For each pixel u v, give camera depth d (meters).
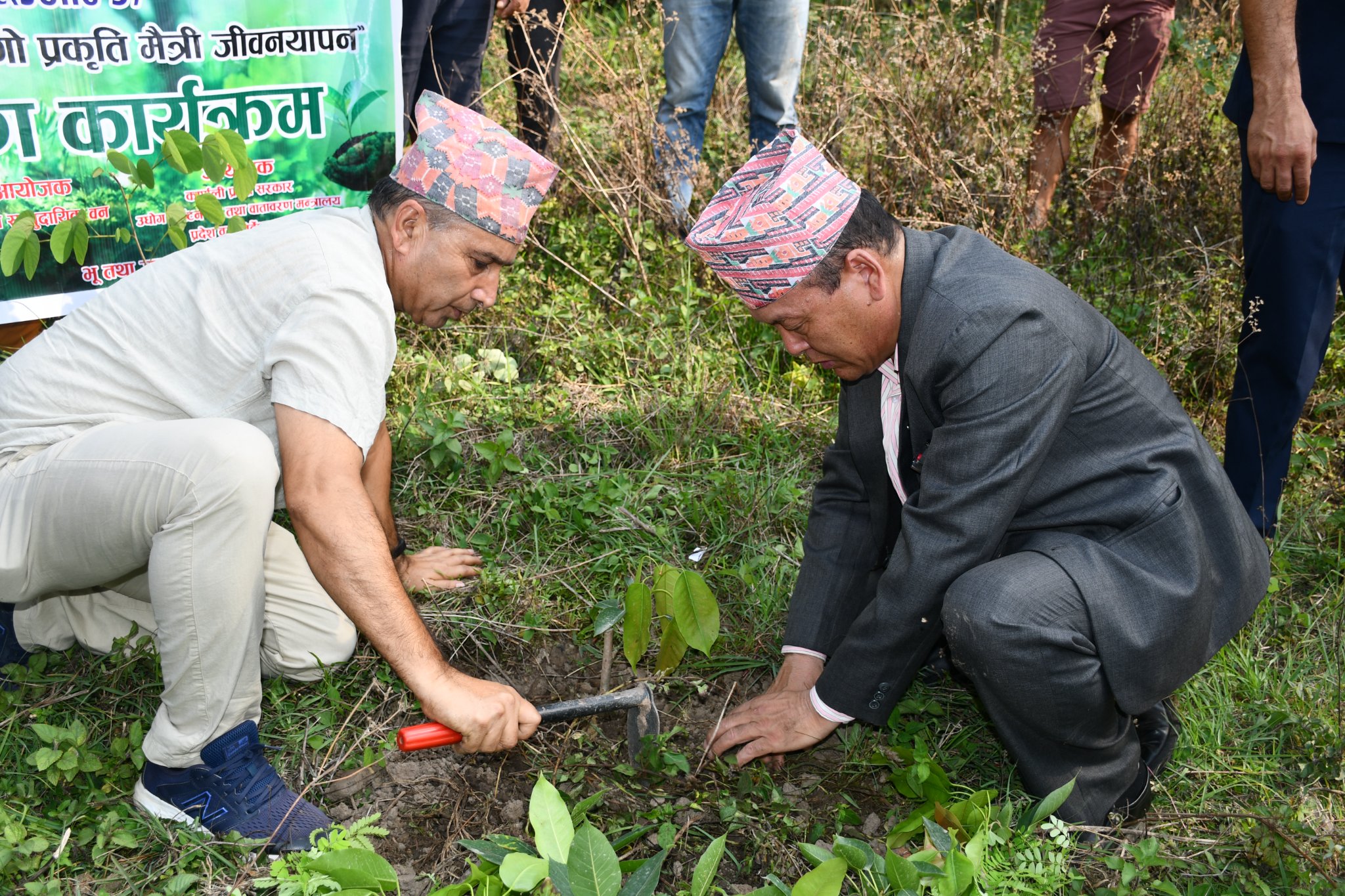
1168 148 4.45
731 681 2.58
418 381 3.52
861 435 2.26
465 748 1.93
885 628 2.08
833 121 4.42
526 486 3.12
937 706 2.41
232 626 1.93
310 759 2.24
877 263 1.96
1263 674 2.58
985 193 4.09
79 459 1.93
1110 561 2.02
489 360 3.62
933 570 2.01
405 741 1.88
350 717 2.31
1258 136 2.69
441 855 2.07
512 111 4.98
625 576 2.83
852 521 2.41
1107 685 2.01
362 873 1.79
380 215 2.08
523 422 3.45
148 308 2.06
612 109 4.38
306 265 1.99
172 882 1.88
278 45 3.21
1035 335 1.92
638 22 5.04
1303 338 2.87
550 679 2.55
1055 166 4.63
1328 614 2.80
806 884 1.71
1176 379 3.61
